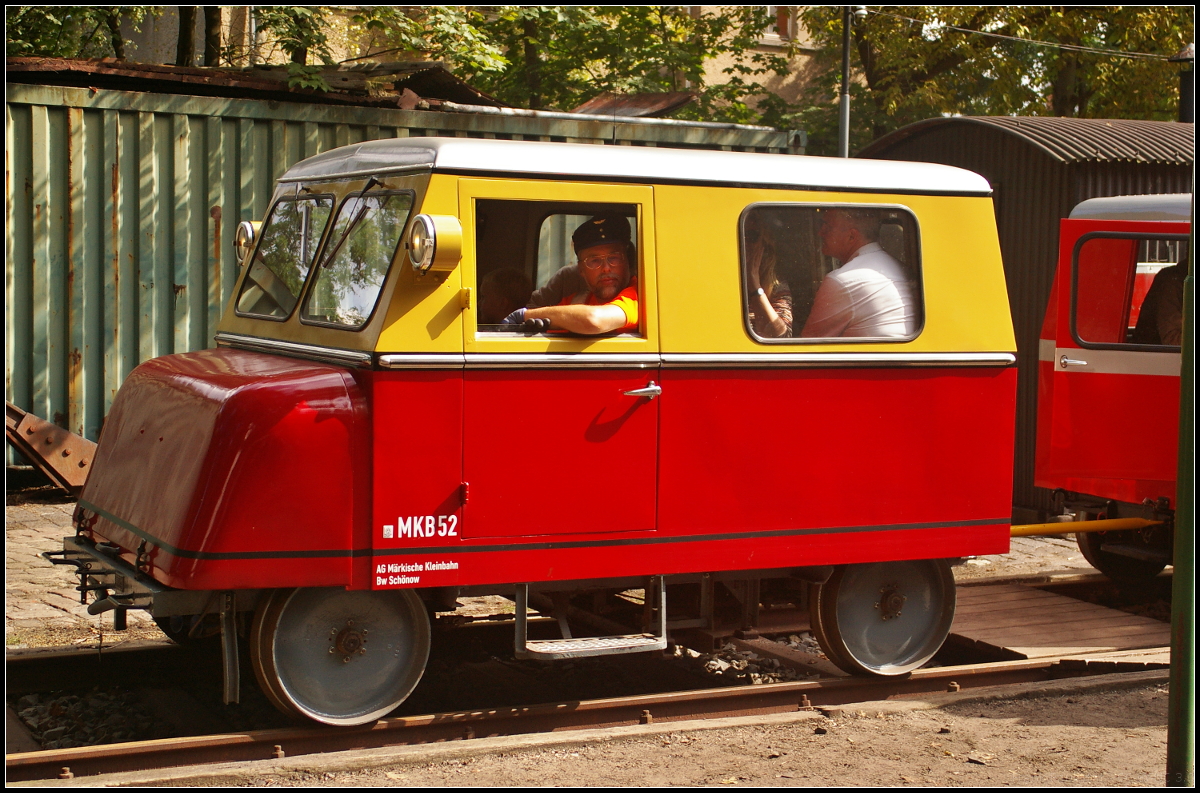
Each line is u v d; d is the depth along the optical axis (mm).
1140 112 19609
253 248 6094
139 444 5090
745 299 5172
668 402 5047
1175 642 4125
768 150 12336
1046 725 5184
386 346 4547
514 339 4758
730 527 5188
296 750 4707
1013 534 7434
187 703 5496
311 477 4504
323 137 11164
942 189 5594
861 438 5422
